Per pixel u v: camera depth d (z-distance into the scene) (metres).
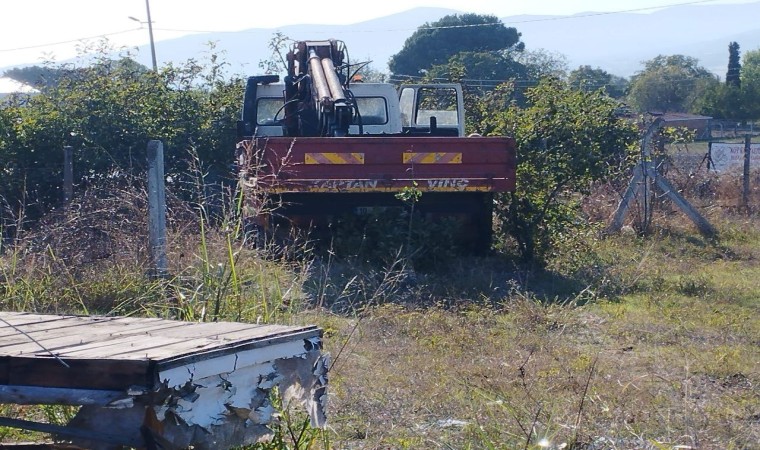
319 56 12.58
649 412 5.46
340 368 6.21
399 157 10.27
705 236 15.22
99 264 7.94
